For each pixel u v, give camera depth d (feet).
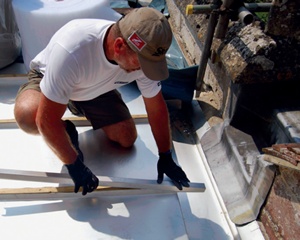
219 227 6.53
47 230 6.12
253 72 6.25
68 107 8.04
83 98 6.29
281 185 5.41
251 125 7.23
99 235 6.09
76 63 5.12
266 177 5.66
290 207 5.30
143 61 4.76
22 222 6.20
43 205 6.46
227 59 6.70
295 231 5.26
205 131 7.98
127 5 11.97
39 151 7.42
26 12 8.11
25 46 8.98
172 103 8.69
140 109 8.77
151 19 4.59
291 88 6.69
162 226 6.27
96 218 6.32
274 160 5.26
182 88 8.38
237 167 6.70
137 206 6.55
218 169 7.13
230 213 6.42
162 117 6.27
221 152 7.31
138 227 6.23
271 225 5.85
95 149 7.61
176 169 6.68
